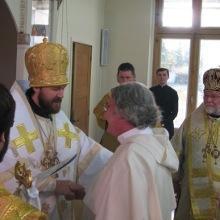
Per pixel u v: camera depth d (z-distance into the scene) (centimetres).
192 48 648
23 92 169
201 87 650
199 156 207
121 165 131
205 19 642
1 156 94
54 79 162
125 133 139
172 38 655
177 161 145
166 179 142
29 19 312
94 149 186
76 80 523
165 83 515
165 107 506
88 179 182
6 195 93
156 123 142
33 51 162
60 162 172
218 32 636
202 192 205
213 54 642
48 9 398
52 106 167
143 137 138
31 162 160
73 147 179
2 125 89
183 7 648
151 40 649
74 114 522
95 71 618
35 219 90
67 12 483
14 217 89
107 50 644
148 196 130
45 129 170
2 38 229
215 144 205
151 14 639
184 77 655
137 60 643
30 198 138
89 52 578
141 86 141
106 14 648
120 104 137
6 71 228
